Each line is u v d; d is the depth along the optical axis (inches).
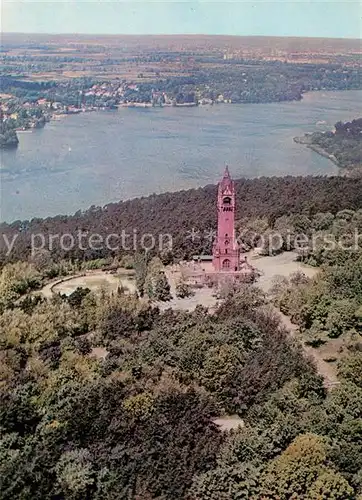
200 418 3309.5
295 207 6963.6
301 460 2928.2
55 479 3002.0
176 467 3011.8
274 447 3110.2
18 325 4375.0
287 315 4603.8
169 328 4284.0
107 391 3491.6
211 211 7308.1
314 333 4173.2
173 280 5521.7
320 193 7490.2
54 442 3169.3
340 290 4566.9
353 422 3161.9
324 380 3722.9
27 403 3472.0
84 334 4537.4
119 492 2935.5
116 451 3097.9
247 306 4643.2
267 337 4116.6
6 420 3346.5
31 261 6131.9
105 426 3248.0
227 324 4197.8
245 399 3516.2
